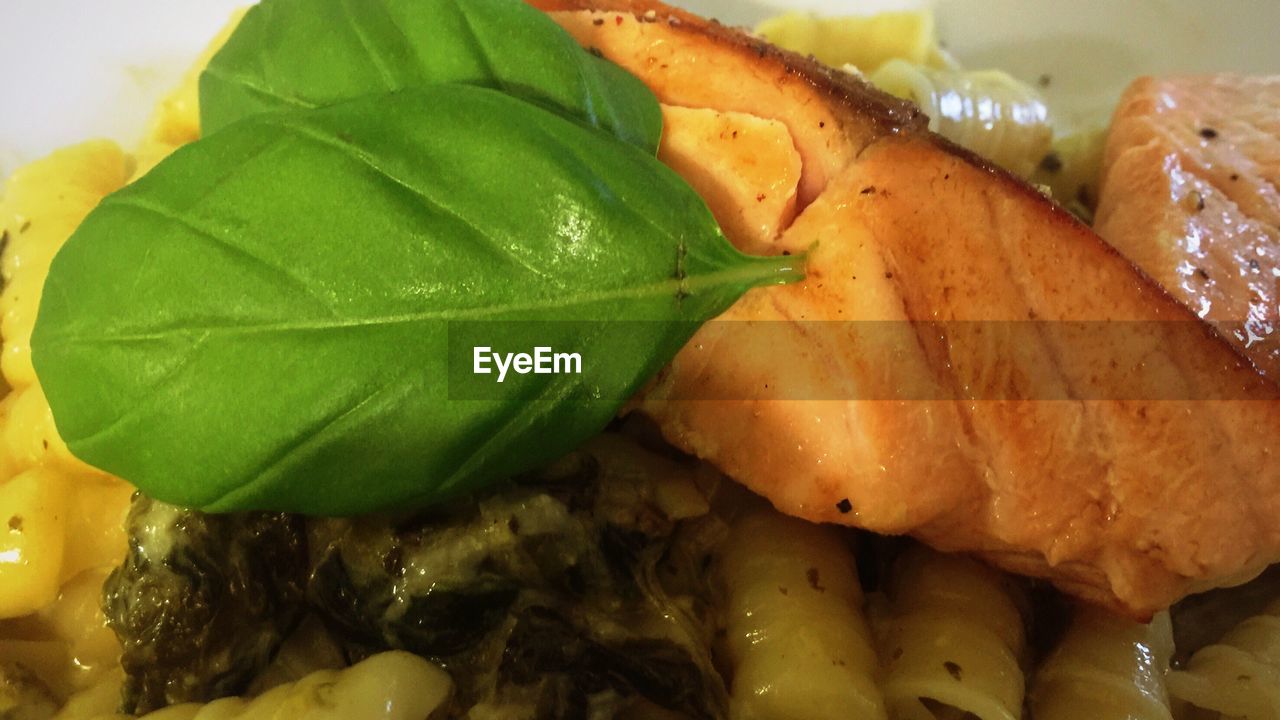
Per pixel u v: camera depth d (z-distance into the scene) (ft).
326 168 0.19
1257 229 0.28
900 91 0.38
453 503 0.23
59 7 0.37
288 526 0.24
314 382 0.19
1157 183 0.30
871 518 0.24
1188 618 0.30
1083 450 0.23
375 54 0.24
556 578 0.24
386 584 0.23
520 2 0.25
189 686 0.24
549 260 0.19
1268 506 0.23
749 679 0.25
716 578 0.27
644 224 0.20
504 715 0.23
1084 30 0.41
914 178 0.24
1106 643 0.26
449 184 0.19
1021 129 0.38
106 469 0.21
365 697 0.22
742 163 0.25
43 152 0.38
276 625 0.24
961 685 0.24
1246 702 0.27
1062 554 0.23
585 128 0.21
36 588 0.28
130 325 0.20
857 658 0.25
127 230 0.20
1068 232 0.24
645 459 0.27
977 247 0.24
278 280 0.19
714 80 0.27
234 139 0.21
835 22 0.41
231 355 0.19
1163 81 0.34
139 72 0.38
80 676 0.29
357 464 0.20
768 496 0.25
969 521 0.24
